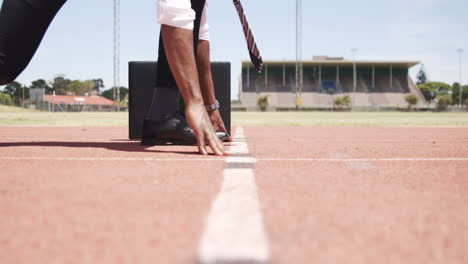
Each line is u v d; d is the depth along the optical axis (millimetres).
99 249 716
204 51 2926
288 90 57219
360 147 2932
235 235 772
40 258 674
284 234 796
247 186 1309
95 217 935
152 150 2594
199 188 1283
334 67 60406
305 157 2203
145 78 3582
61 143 3264
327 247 722
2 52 2553
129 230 830
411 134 5285
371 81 59156
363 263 647
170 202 1085
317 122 11508
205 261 630
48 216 944
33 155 2279
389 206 1054
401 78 59625
